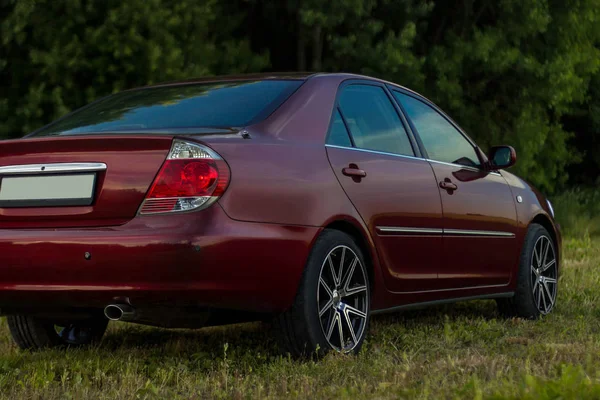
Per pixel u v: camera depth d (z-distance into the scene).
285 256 5.33
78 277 5.09
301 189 5.51
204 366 5.75
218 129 5.45
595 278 10.46
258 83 6.19
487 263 7.51
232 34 22.94
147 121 5.81
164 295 4.98
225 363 5.45
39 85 19.55
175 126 5.64
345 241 5.82
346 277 5.88
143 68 19.08
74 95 19.27
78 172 5.23
